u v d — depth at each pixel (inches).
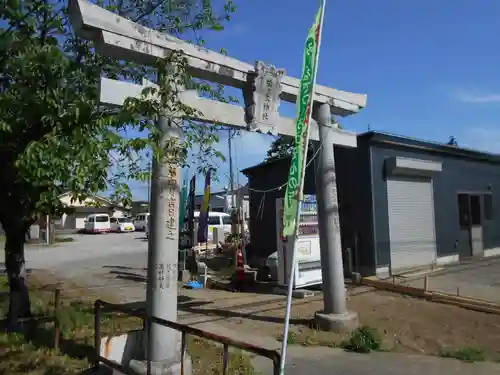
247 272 513.0
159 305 219.0
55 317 280.1
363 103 348.5
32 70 217.0
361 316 348.5
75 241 1320.1
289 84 299.3
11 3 226.5
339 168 533.6
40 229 1274.6
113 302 421.4
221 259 722.8
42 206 226.1
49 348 262.8
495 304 359.6
